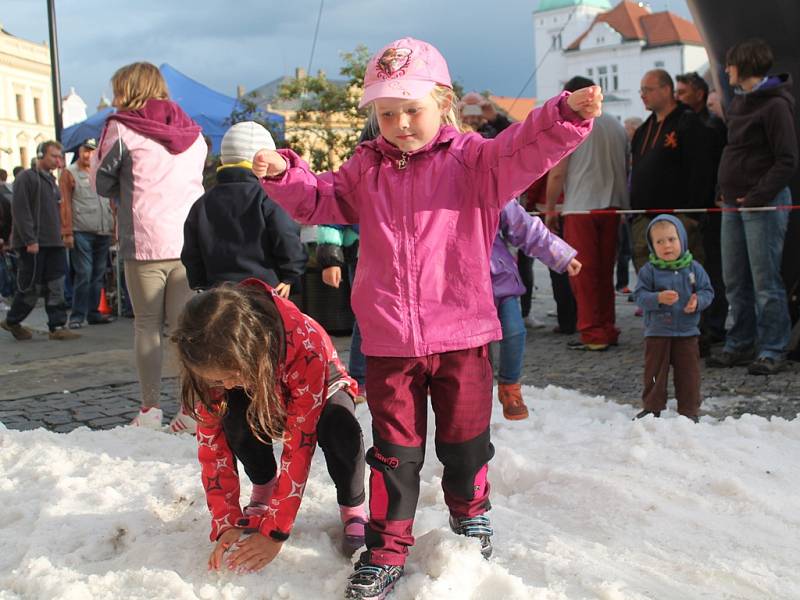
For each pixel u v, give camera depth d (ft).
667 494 10.97
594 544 9.64
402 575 8.53
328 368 8.84
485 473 9.02
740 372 19.80
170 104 16.17
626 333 26.66
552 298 37.55
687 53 169.78
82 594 8.33
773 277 19.44
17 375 22.27
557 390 17.57
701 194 21.59
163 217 15.58
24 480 11.98
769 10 20.89
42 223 27.99
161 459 13.24
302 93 55.21
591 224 23.21
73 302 31.73
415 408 8.39
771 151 19.25
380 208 8.31
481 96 26.07
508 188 8.05
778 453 12.60
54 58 42.68
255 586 8.54
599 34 175.32
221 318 7.79
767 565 9.21
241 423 8.98
